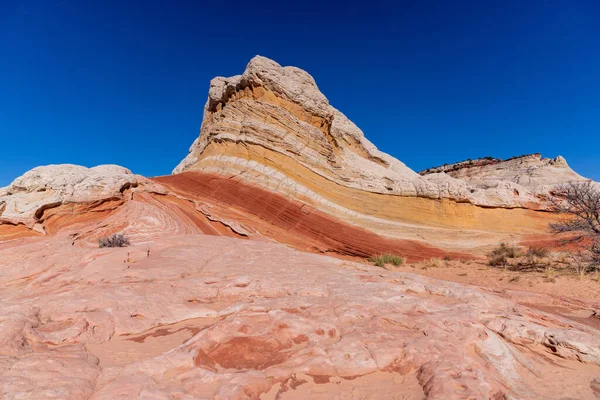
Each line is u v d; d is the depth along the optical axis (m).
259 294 8.23
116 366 4.89
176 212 18.52
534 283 12.73
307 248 18.94
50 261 10.60
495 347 5.66
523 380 5.03
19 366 4.54
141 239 15.27
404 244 21.28
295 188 22.83
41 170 18.23
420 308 7.07
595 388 4.89
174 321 6.85
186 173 23.84
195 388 4.38
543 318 7.32
